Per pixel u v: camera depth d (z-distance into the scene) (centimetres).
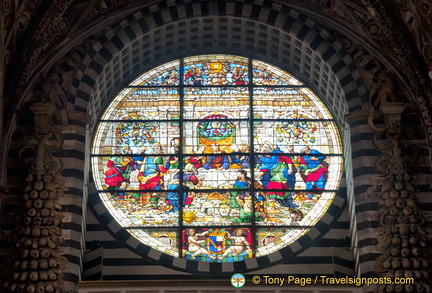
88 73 2945
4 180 2777
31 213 2691
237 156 3055
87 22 2958
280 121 3123
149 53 3173
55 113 2878
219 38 3206
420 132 2905
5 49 2783
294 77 3216
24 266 2623
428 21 2833
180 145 3066
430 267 2686
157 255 2867
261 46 3203
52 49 2906
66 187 2802
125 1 3000
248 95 3173
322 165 3053
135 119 3116
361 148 2889
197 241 2914
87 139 2964
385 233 2730
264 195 2991
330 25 3009
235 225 2939
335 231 2931
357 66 2978
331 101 3130
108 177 3011
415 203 2772
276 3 3044
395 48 2927
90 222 2922
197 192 2991
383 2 2906
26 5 2798
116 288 2719
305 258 2881
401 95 2948
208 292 2719
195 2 3064
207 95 3169
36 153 2805
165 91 3172
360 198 2828
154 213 2956
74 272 2717
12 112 2825
